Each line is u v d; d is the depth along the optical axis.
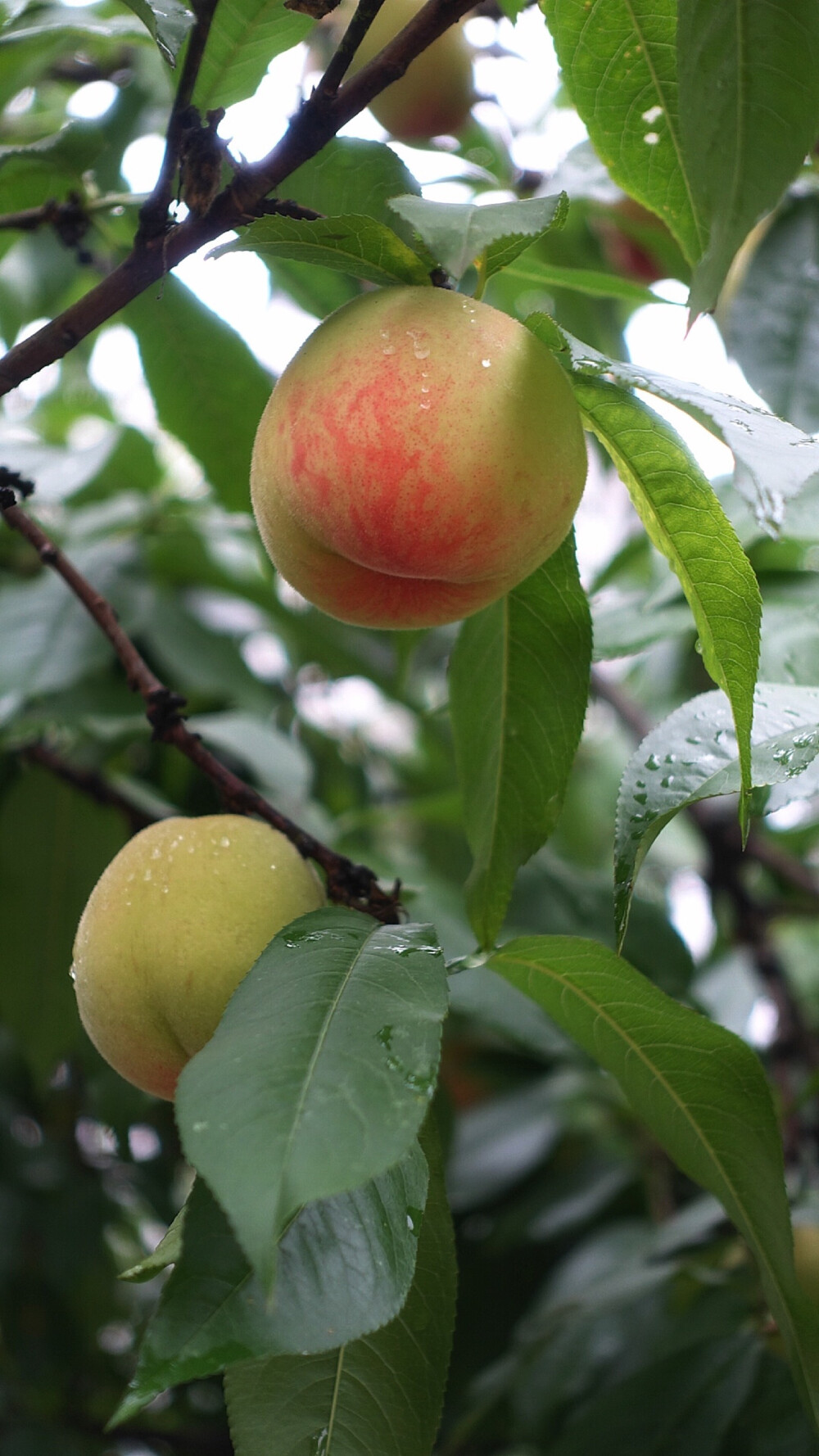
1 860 0.87
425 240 0.58
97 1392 1.04
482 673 0.68
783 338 0.82
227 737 0.89
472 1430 0.86
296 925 0.62
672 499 0.62
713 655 0.63
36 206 0.76
